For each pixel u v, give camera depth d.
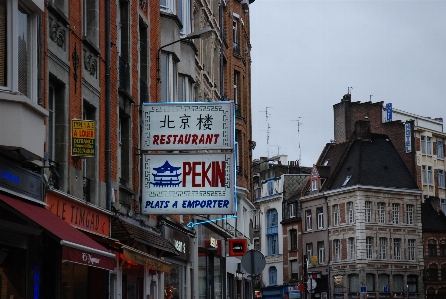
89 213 20.41
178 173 24.30
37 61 16.52
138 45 26.38
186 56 32.97
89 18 21.36
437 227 89.00
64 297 18.92
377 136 89.81
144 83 27.27
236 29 51.53
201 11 38.56
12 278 16.22
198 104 24.47
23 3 15.62
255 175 103.81
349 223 84.88
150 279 27.48
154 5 28.66
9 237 16.02
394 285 84.56
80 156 19.28
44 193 17.12
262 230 99.31
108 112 22.19
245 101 52.69
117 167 23.48
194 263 35.19
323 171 89.62
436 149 96.06
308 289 81.31
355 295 83.62
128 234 22.36
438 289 87.06
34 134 15.48
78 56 19.73
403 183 87.12
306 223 91.00
